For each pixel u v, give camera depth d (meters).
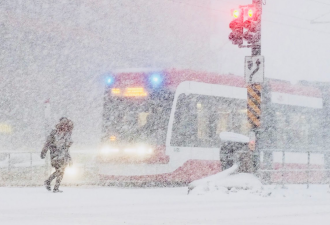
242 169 39.41
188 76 47.56
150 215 23.16
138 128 46.53
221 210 25.91
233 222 20.81
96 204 28.11
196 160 46.78
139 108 47.03
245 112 52.34
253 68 40.12
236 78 52.38
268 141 52.84
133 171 45.53
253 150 40.12
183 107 46.53
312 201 32.75
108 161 46.56
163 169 45.00
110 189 40.94
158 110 46.34
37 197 31.61
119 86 48.25
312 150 52.59
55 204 27.69
